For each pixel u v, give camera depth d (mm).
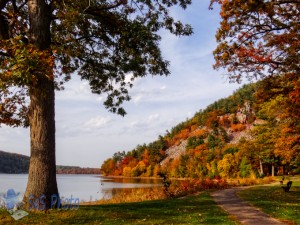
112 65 18531
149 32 16391
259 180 47312
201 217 12898
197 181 33719
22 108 13969
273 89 20469
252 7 14969
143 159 189375
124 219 12008
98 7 15719
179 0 16203
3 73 10281
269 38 17234
